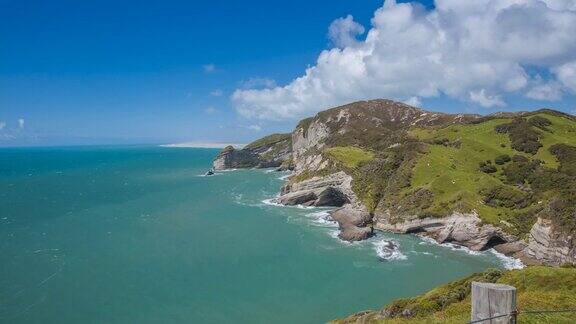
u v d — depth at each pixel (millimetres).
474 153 119938
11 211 118188
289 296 62000
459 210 92438
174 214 115812
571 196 81312
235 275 69938
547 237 77688
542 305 29688
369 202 113438
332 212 116750
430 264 77000
